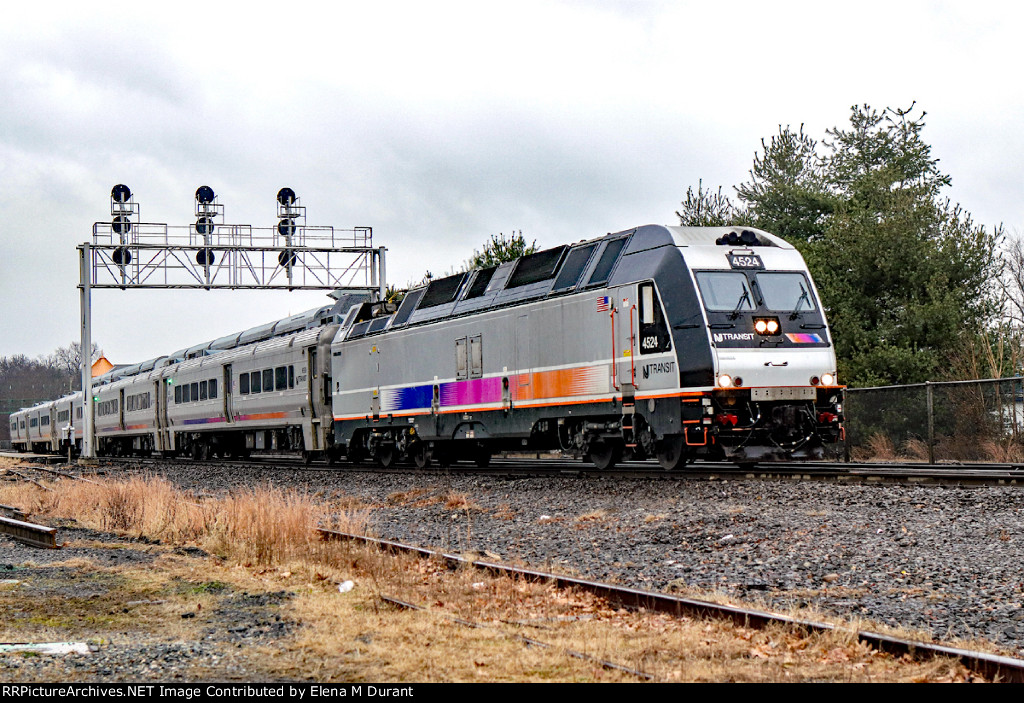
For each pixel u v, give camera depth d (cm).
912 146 3734
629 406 1844
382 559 1119
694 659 689
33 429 7119
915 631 754
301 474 2673
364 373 2800
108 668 687
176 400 4300
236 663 703
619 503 1579
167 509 1581
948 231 2947
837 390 1772
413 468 2588
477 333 2286
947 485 1462
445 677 661
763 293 1775
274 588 1023
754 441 1720
